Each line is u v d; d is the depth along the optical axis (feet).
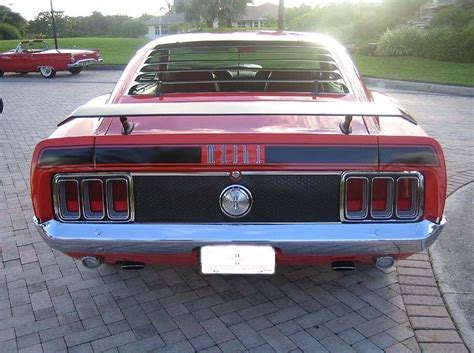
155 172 8.71
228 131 9.06
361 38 85.20
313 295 11.30
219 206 8.85
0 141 26.50
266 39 13.28
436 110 35.45
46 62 60.49
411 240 8.68
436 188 8.78
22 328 10.23
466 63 61.41
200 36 13.73
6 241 14.25
